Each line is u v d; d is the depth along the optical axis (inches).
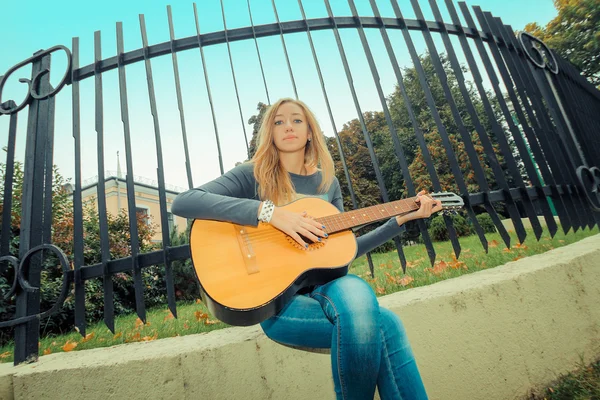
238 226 49.9
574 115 103.8
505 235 66.3
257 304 39.1
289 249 47.7
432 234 480.7
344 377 31.4
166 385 45.5
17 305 55.9
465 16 87.1
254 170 56.3
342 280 38.0
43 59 68.4
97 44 66.7
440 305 54.6
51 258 212.4
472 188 629.6
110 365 46.7
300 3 72.6
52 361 52.7
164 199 57.9
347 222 53.9
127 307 263.7
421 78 74.0
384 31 74.7
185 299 309.6
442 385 51.2
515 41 98.0
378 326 32.7
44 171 62.9
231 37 68.7
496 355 56.4
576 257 72.6
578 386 57.8
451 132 714.2
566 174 90.1
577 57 721.0
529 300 62.6
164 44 67.1
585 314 67.8
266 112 62.9
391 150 807.1
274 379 47.9
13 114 65.1
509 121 79.0
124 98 62.7
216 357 46.9
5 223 59.5
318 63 69.7
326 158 63.7
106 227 58.2
